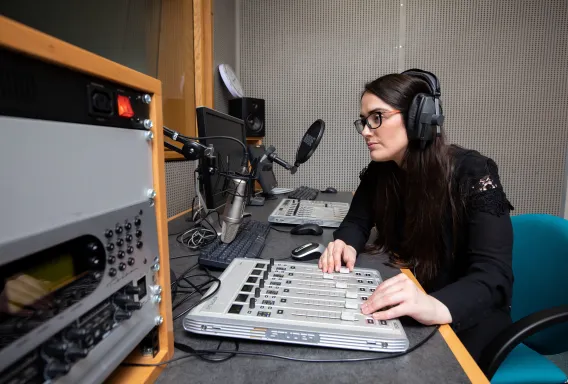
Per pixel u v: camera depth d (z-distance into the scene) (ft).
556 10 7.09
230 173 2.96
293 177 7.83
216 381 1.27
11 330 0.78
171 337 1.42
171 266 2.51
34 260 0.86
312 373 1.32
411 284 1.76
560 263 2.99
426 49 7.31
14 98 0.75
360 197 3.79
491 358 2.28
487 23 7.18
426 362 1.40
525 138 7.44
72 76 0.92
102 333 1.03
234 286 1.85
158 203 1.35
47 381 0.86
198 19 5.33
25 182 0.77
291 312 1.58
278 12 7.40
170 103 4.81
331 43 7.42
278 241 3.23
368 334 1.44
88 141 0.97
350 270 2.19
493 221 2.52
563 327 2.85
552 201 7.56
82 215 0.95
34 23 2.30
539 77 7.27
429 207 2.90
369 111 2.98
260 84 7.59
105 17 3.15
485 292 2.07
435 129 2.79
